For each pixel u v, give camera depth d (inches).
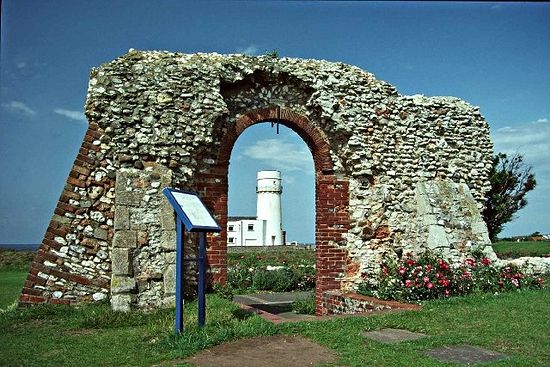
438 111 539.5
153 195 402.3
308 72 490.0
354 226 493.4
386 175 504.7
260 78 482.9
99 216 401.4
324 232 485.7
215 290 440.1
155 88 425.7
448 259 481.7
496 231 772.0
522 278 472.1
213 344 274.4
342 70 503.2
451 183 524.4
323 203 489.1
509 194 772.6
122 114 413.7
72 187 400.5
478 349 267.1
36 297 381.1
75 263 391.9
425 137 526.3
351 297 430.0
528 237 1176.8
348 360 246.8
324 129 498.9
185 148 423.8
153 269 387.9
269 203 1731.1
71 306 378.3
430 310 353.7
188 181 429.4
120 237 382.6
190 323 308.8
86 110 412.2
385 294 419.5
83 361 251.1
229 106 473.4
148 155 412.2
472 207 518.3
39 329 320.5
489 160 553.0
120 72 422.3
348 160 492.1
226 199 458.9
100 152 407.8
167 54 450.3
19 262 976.3
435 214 497.7
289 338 289.0
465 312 348.8
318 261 488.1
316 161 502.0
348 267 487.5
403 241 502.6
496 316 337.4
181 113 427.8
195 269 432.1
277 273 740.0
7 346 278.8
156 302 381.4
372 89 507.5
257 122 484.1
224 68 456.4
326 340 282.5
